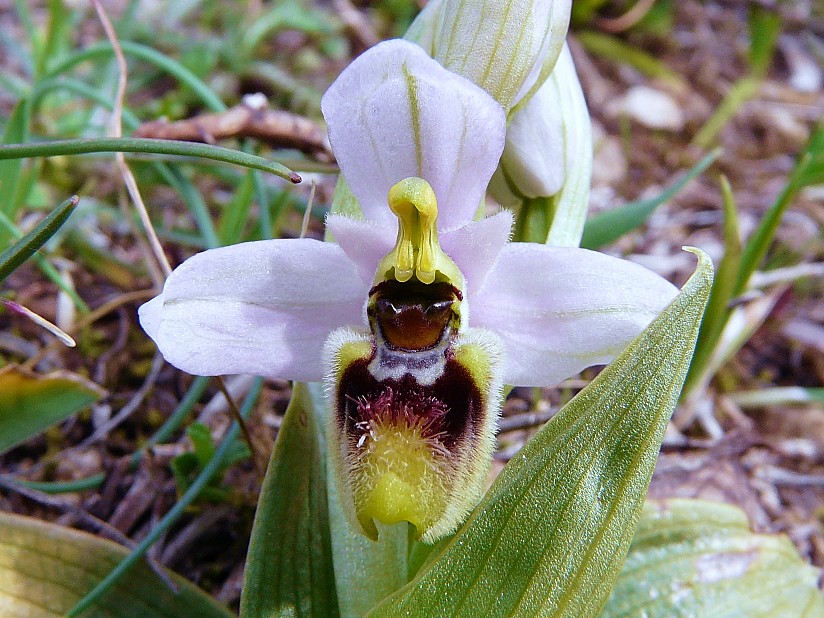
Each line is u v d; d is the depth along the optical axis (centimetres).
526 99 6
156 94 13
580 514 5
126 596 6
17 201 8
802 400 10
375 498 5
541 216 7
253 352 6
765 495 9
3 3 14
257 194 8
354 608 6
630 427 5
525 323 6
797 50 17
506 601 5
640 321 6
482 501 5
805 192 13
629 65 16
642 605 7
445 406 6
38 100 9
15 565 6
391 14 15
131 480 8
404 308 6
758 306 10
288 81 13
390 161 6
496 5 6
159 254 7
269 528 6
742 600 7
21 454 8
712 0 18
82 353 9
